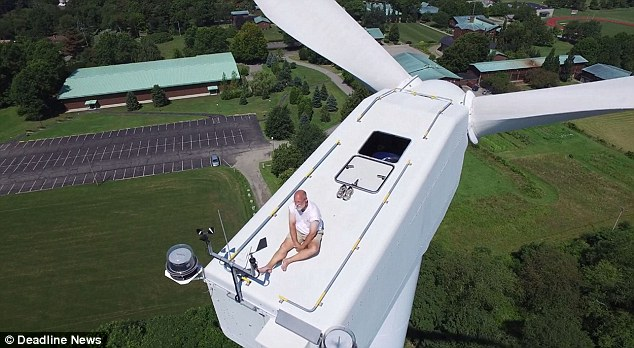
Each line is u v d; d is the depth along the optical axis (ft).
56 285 101.40
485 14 361.10
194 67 217.77
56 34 320.29
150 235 116.98
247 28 259.39
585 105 31.09
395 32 309.63
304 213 23.11
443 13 346.33
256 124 180.34
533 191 135.64
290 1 40.04
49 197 132.87
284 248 23.25
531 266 89.25
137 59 245.65
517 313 85.46
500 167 149.07
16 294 99.35
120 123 182.29
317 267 22.85
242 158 153.99
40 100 182.91
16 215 124.98
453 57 230.27
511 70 225.35
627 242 95.55
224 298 23.66
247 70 237.25
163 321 77.51
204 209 127.13
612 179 143.95
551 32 306.14
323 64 261.65
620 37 245.86
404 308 33.09
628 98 30.53
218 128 177.06
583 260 98.27
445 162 30.60
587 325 79.61
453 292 82.89
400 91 35.58
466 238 116.16
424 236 31.65
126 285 101.04
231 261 22.08
